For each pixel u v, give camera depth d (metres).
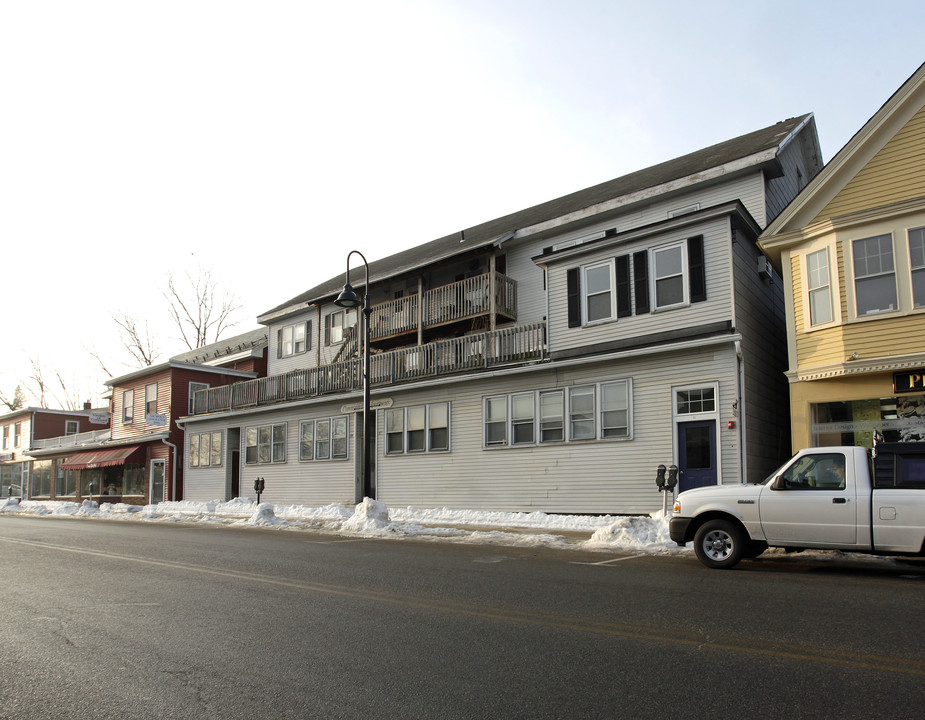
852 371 14.88
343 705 4.67
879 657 5.58
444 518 19.88
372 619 7.06
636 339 18.50
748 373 17.39
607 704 4.62
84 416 53.00
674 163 25.42
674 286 18.08
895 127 15.12
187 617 7.26
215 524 21.42
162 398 36.91
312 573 10.07
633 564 10.84
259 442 30.20
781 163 20.41
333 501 26.30
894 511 9.32
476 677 5.20
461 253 23.78
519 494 20.38
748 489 10.36
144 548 13.76
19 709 4.71
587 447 19.09
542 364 19.97
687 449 17.38
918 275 14.47
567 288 20.09
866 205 15.31
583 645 6.01
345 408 26.31
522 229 23.67
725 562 10.30
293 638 6.36
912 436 14.52
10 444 53.22
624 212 22.08
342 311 31.05
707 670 5.29
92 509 30.75
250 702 4.76
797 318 16.22
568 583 9.02
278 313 34.25
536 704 4.64
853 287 15.16
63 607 7.87
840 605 7.52
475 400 21.94
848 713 4.41
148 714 4.59
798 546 9.87
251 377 38.75
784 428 19.69
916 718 4.33
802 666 5.36
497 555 12.08
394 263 31.47
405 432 23.83
